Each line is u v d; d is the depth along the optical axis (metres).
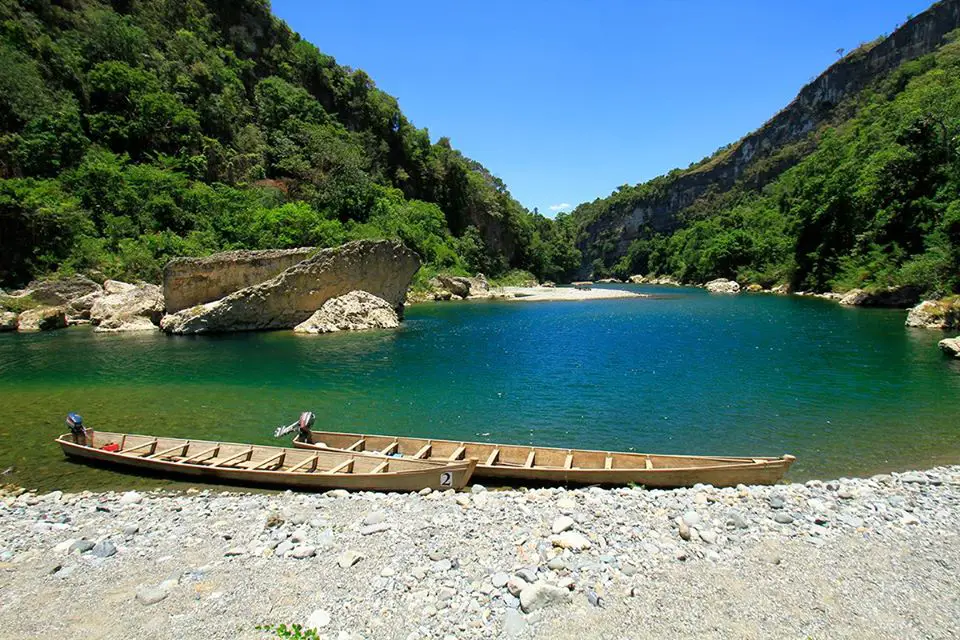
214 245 47.53
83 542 7.84
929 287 39.44
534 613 5.83
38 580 6.86
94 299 37.25
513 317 41.88
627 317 40.69
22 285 38.53
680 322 36.50
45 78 52.34
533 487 10.41
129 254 42.12
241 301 33.00
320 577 6.71
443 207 103.75
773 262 79.44
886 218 49.25
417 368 21.72
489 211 112.69
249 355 24.97
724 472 9.83
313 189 68.38
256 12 89.81
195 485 10.82
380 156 93.31
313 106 85.06
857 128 77.38
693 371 20.36
